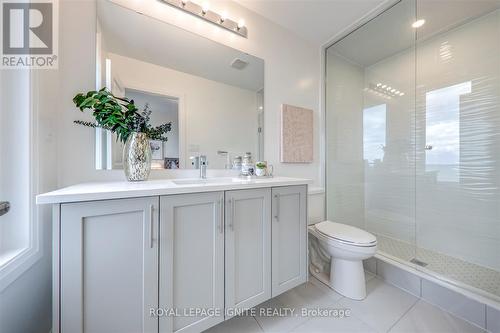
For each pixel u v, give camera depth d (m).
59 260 0.69
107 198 0.75
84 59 1.14
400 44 2.08
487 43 1.63
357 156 2.43
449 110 1.83
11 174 0.84
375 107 2.36
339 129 2.30
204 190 0.96
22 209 0.85
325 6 1.68
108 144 1.18
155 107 1.34
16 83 0.85
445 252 1.85
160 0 1.33
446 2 1.59
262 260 1.18
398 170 2.17
